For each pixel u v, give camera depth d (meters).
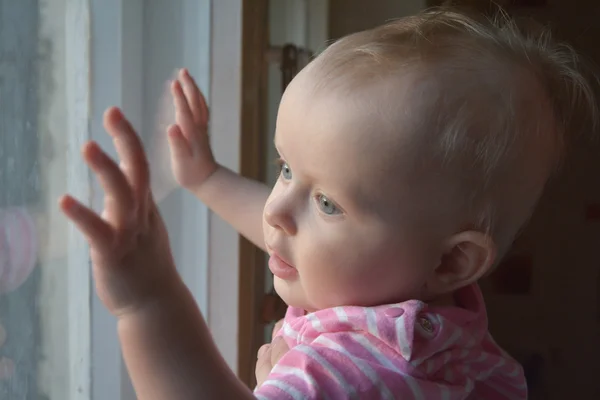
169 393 0.44
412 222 0.55
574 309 1.21
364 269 0.56
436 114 0.54
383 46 0.57
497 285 1.22
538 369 1.23
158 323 0.43
